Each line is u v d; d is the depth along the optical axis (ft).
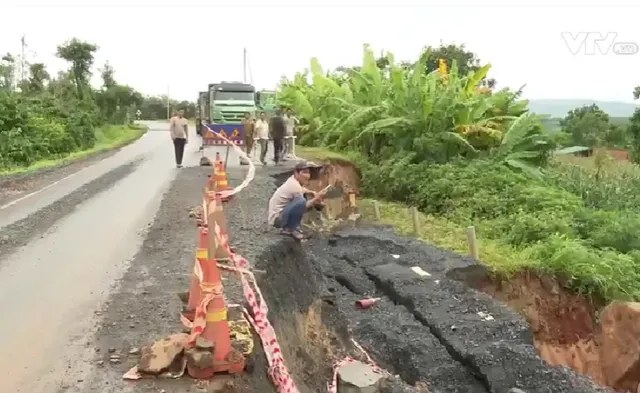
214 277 17.31
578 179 68.44
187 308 20.94
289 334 24.98
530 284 41.70
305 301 29.91
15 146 78.95
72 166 72.54
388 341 31.04
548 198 56.24
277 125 67.82
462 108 70.54
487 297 35.29
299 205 32.81
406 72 81.00
